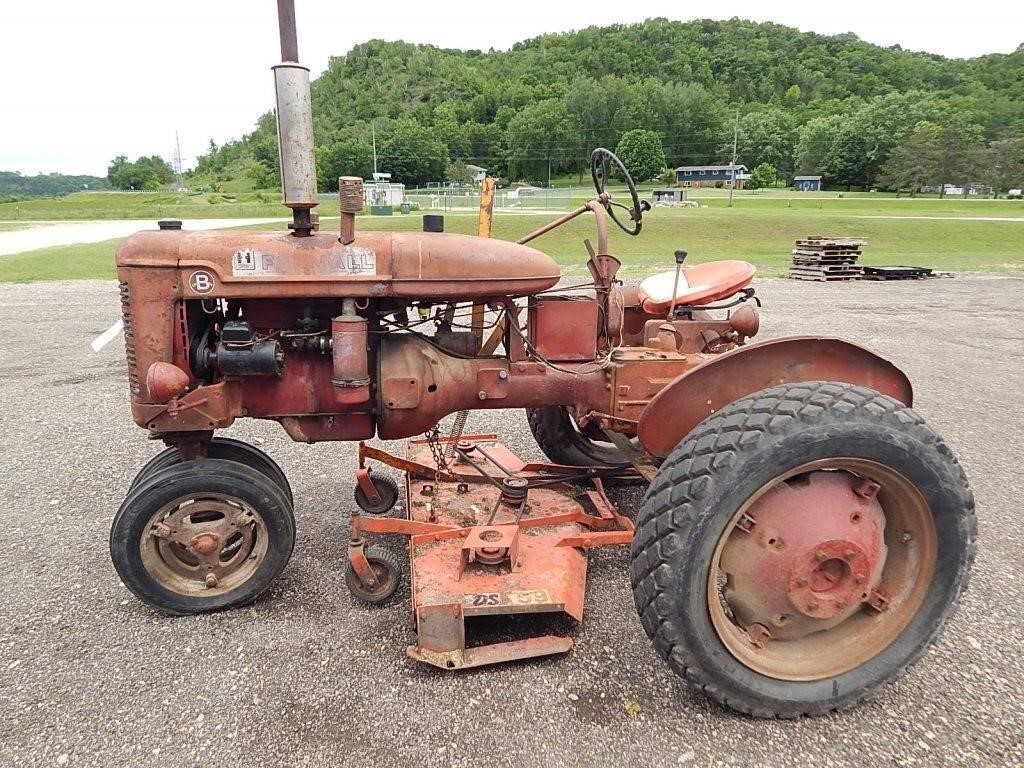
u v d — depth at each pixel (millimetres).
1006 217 35312
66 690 2270
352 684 2293
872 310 10320
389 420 2750
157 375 2410
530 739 2061
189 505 2641
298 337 2631
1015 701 2244
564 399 2918
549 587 2457
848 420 2006
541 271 2736
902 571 2227
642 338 3445
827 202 52812
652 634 2076
